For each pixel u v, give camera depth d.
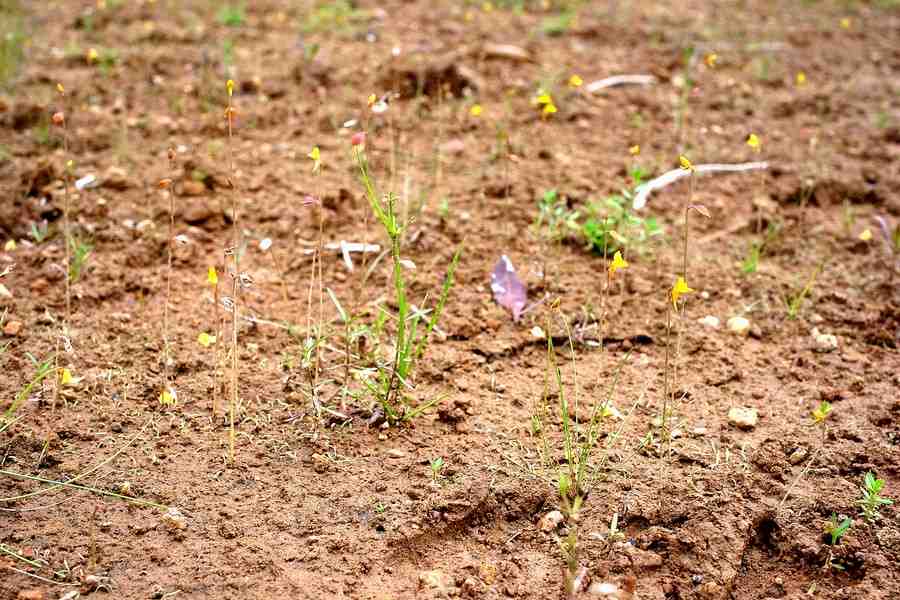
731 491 2.88
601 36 6.68
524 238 4.21
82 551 2.56
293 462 2.92
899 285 4.02
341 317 3.47
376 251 4.04
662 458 3.00
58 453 2.89
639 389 3.33
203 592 2.46
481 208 4.41
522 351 3.54
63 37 6.16
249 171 4.63
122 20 6.51
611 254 4.13
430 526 2.72
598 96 5.68
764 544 2.78
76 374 3.24
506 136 4.40
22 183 4.35
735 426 3.16
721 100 5.71
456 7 7.13
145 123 5.00
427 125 5.21
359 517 2.72
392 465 2.92
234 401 2.93
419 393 3.25
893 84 6.09
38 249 3.95
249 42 6.24
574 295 3.84
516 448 3.02
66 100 5.18
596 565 2.63
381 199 4.42
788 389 3.39
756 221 4.50
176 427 3.04
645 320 3.72
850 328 3.78
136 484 2.79
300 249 4.06
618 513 2.78
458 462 2.94
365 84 5.62
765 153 5.11
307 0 7.16
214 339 3.46
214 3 6.98
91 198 4.30
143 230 4.10
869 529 2.75
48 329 3.47
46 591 2.43
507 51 6.05
